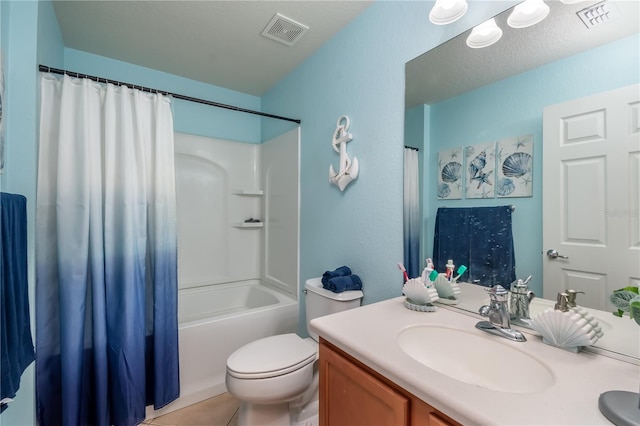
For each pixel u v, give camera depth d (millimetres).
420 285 1104
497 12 1053
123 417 1491
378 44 1518
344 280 1554
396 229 1421
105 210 1531
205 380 1820
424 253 1296
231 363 1355
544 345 834
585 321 783
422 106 1306
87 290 1492
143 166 1641
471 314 1079
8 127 1215
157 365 1620
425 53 1291
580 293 847
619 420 514
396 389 726
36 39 1283
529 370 779
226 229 2666
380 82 1504
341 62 1774
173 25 1768
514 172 1008
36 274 1390
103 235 1523
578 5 869
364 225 1600
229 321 1905
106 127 1555
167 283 1691
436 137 1251
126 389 1498
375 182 1532
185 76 2439
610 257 793
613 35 799
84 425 1477
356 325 970
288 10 1618
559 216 898
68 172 1441
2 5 1132
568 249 877
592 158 831
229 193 2674
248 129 2820
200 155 2527
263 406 1397
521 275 982
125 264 1535
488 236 1077
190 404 1766
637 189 752
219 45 1974
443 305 1171
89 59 2088
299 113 2213
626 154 771
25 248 1126
